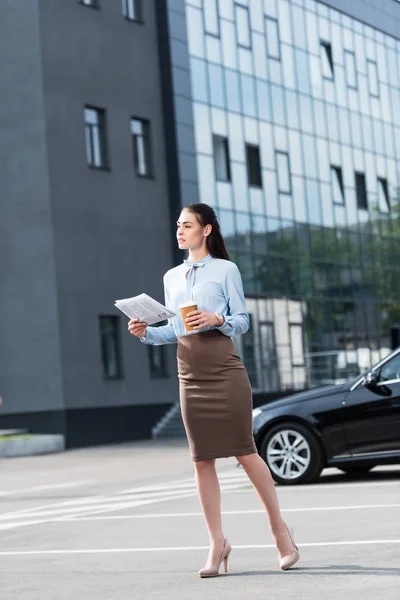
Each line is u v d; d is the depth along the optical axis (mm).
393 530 10500
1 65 36188
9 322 35938
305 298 47125
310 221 48188
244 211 43875
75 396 35438
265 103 46062
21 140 35812
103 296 36938
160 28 40812
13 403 35750
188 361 8227
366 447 16297
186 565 9078
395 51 56875
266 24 46844
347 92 52344
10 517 15367
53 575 9016
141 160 39750
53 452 33469
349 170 51719
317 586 7461
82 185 36625
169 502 15922
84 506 16422
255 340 43656
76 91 36812
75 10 37156
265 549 9773
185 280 8391
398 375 16312
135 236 38562
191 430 8258
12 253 35938
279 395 44188
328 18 51562
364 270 51719
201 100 42062
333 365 48062
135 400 37781
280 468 16766
